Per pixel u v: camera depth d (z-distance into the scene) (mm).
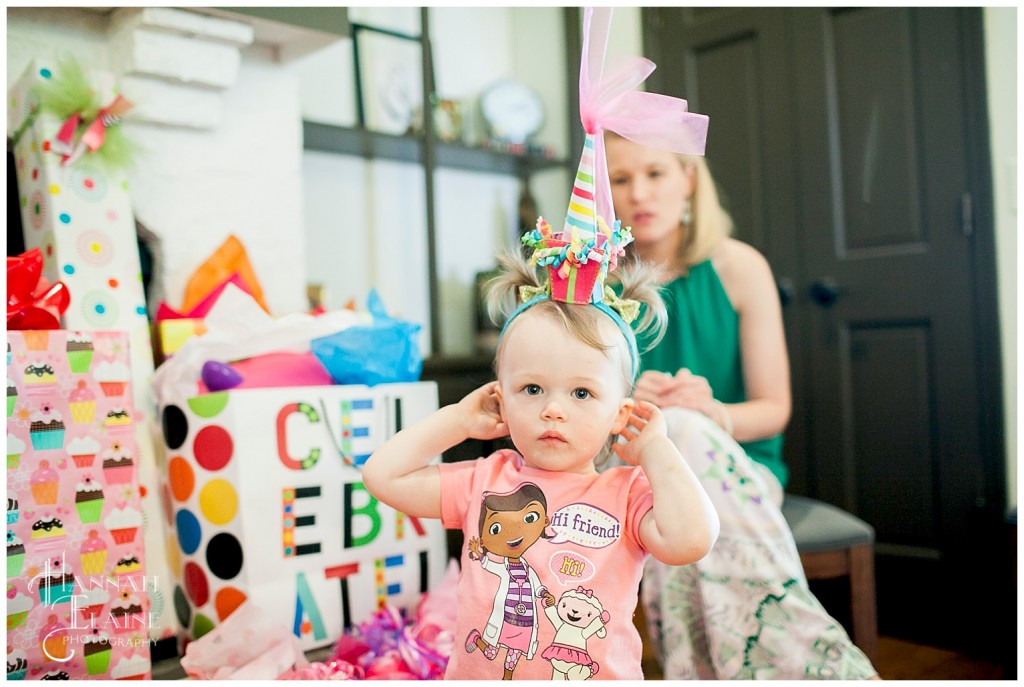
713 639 1109
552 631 783
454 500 871
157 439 1225
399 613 1160
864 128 1850
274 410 1086
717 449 1132
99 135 1200
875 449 1850
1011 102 1650
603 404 817
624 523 825
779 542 1108
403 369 1232
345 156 2105
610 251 839
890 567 1812
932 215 1753
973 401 1701
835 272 1898
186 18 1312
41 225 1201
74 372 1003
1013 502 1661
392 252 2199
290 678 1010
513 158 2250
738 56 2057
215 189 1444
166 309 1293
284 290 1539
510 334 845
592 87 844
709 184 1436
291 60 1553
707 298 1417
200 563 1120
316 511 1113
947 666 1604
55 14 1320
